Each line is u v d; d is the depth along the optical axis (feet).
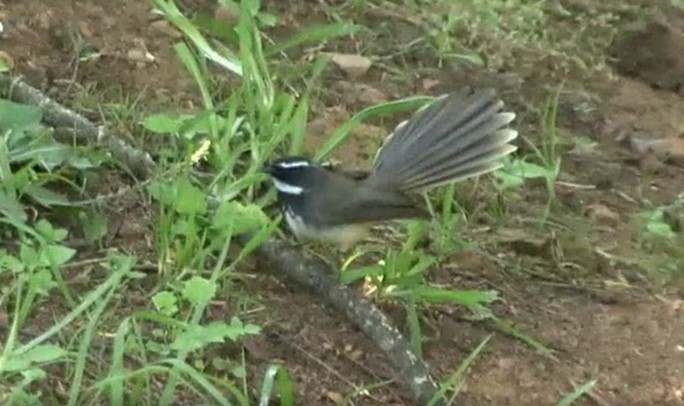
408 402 30.19
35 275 30.50
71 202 34.37
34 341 27.76
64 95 38.88
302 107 36.37
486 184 38.75
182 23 38.68
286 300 32.76
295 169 32.71
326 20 46.19
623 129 44.45
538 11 50.98
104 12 42.91
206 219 33.04
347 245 33.27
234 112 35.78
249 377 30.17
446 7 48.98
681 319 34.71
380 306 33.12
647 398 31.53
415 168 33.09
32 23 41.52
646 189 41.45
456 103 33.63
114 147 35.94
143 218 34.55
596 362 32.55
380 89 43.06
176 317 30.86
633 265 37.04
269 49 41.39
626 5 52.95
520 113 43.88
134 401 28.27
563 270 36.29
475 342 32.60
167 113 38.17
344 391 30.22
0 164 33.35
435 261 34.73
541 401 30.89
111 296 30.27
